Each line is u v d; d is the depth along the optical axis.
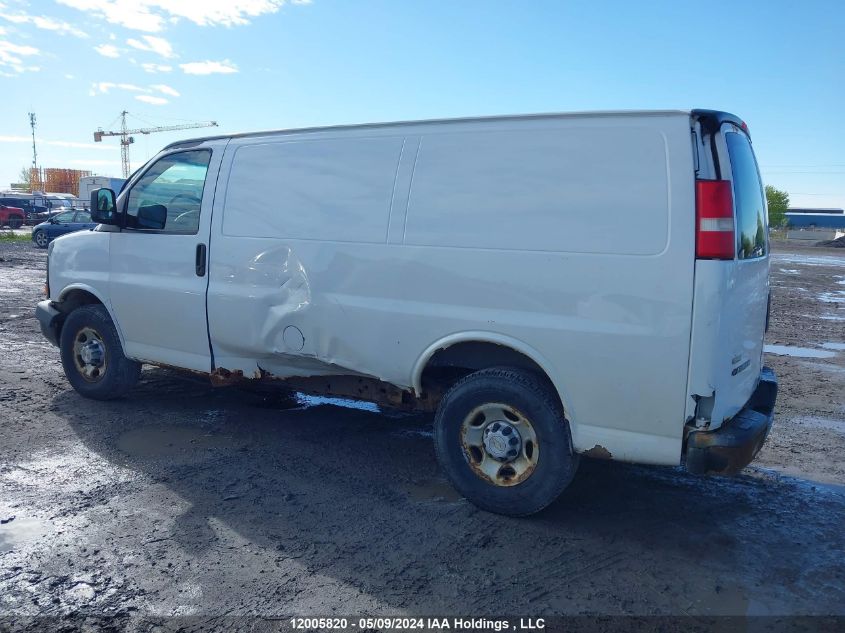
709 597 3.37
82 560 3.57
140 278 5.70
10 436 5.37
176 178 5.52
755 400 4.32
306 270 4.72
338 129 4.72
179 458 5.00
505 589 3.39
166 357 5.69
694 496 4.58
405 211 4.34
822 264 33.66
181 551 3.68
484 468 4.20
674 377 3.59
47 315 6.49
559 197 3.86
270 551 3.70
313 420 6.00
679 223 3.55
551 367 3.89
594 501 4.46
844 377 8.33
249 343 5.07
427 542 3.84
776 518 4.27
